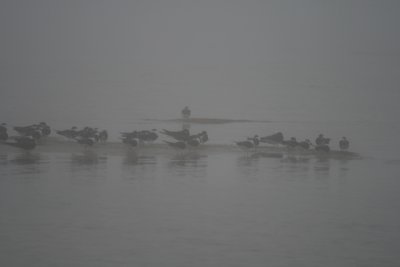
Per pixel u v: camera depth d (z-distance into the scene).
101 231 47.47
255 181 63.09
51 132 91.94
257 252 43.91
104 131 82.44
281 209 53.44
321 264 41.94
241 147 77.50
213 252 43.69
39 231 47.34
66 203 54.12
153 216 50.88
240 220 50.34
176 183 61.62
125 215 51.09
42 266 41.19
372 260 42.75
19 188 58.72
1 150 76.38
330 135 94.50
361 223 50.03
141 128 99.31
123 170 66.81
